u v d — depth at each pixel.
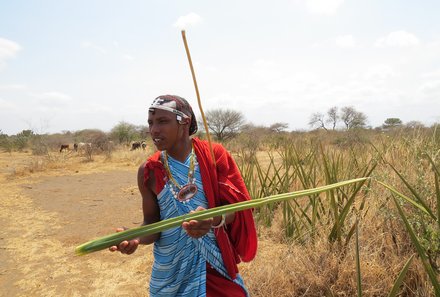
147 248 4.97
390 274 2.85
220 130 30.69
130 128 30.47
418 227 2.75
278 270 3.20
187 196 1.91
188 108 1.96
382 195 3.38
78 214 7.11
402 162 4.52
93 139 22.50
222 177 1.95
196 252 1.93
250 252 2.03
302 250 3.43
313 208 3.95
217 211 1.40
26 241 5.60
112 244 1.28
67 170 13.83
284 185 5.58
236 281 1.98
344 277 2.95
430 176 3.35
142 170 2.01
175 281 1.92
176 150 1.95
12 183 10.90
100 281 4.11
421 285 2.67
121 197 8.55
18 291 4.03
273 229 4.68
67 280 4.21
